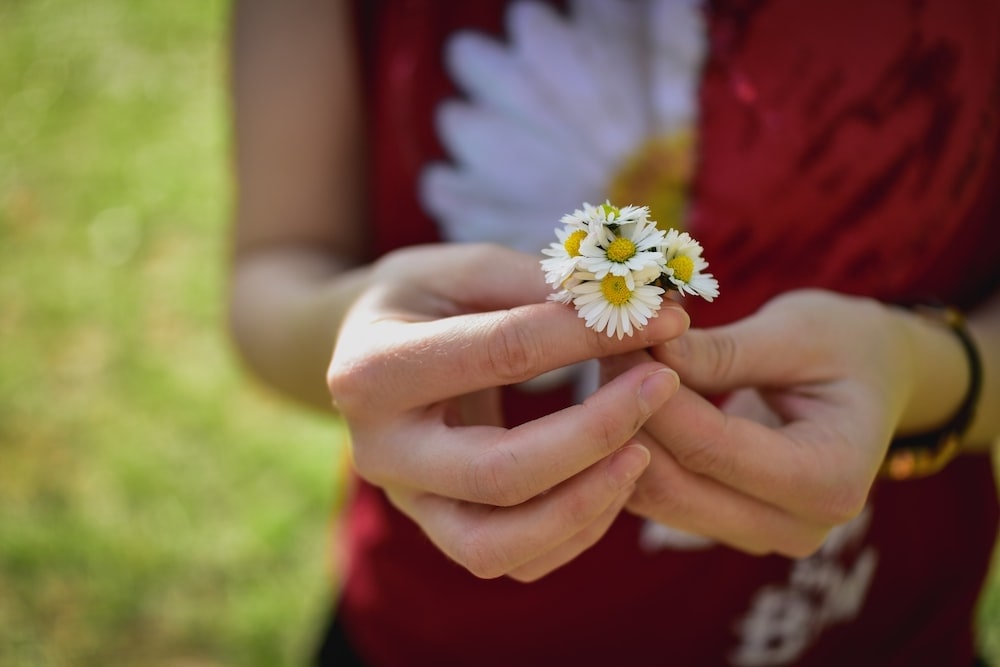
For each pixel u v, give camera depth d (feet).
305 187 1.59
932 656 1.50
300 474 3.34
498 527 1.13
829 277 1.40
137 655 2.82
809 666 1.48
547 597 1.44
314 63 1.55
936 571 1.49
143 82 5.51
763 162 1.37
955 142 1.38
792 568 1.42
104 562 3.05
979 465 1.51
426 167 1.46
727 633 1.45
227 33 1.72
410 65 1.45
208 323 3.98
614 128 1.40
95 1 6.22
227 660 2.81
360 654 1.60
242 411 3.58
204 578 3.02
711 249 1.40
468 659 1.51
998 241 1.46
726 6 1.37
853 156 1.37
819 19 1.36
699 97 1.38
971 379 1.34
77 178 4.85
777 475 1.15
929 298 1.40
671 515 1.21
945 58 1.36
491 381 1.12
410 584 1.50
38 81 5.55
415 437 1.15
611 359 1.16
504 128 1.43
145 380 3.72
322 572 3.03
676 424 1.14
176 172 4.85
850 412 1.20
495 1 1.42
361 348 1.16
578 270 1.10
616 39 1.41
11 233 4.52
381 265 1.33
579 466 1.09
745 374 1.19
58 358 3.83
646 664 1.47
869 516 1.43
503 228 1.44
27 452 3.44
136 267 4.30
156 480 3.32
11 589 2.97
